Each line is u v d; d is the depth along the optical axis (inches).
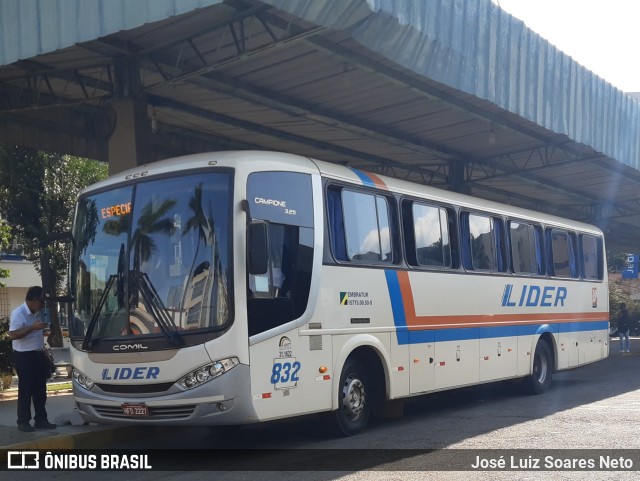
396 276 428.8
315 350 363.6
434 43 461.1
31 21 412.2
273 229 350.0
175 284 335.0
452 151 789.2
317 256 370.6
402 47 436.8
